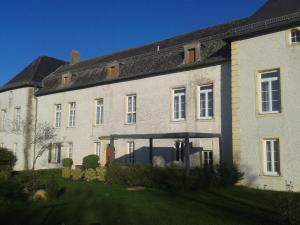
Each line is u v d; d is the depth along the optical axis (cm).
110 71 2459
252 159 1570
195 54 1966
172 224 921
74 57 3397
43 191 1332
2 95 3328
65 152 2709
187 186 1468
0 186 1358
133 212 1066
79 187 1638
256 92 1591
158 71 2106
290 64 1498
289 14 1487
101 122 2492
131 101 2300
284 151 1480
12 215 1056
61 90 2795
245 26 1627
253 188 1528
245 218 971
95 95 2534
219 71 1842
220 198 1298
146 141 2167
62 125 2770
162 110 2091
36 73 3153
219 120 1817
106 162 2344
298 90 1466
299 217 852
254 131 1578
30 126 3003
